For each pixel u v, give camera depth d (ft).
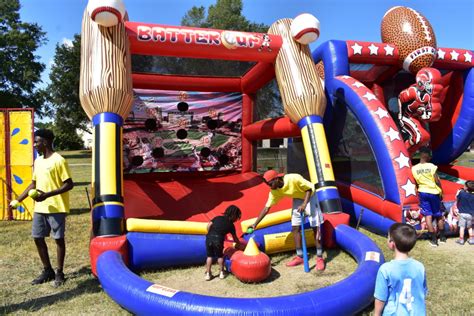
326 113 23.66
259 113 30.83
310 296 10.42
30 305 12.01
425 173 18.29
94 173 15.53
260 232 15.98
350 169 22.50
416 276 7.50
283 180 14.92
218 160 30.42
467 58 25.29
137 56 24.38
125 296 11.28
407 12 23.98
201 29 19.03
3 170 24.79
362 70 26.08
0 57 106.93
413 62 23.36
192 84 29.37
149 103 28.86
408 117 22.48
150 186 24.97
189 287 13.39
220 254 13.89
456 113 26.73
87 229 21.54
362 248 14.60
